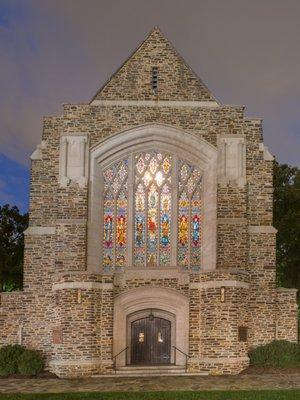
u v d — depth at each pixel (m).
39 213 28.48
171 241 28.42
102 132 28.73
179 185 28.88
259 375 25.20
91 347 25.91
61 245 27.67
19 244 46.19
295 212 41.81
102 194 28.69
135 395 20.84
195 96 29.16
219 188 28.23
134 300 27.70
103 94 29.03
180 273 27.92
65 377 25.34
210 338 26.22
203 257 28.28
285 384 22.97
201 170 28.97
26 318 27.95
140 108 28.95
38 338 27.81
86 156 28.39
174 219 28.52
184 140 28.77
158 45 29.62
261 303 28.09
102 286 26.89
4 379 24.94
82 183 28.12
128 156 28.92
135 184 28.83
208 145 28.70
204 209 28.58
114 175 28.89
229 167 28.48
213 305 26.39
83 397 20.56
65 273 26.11
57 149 28.80
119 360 27.08
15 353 26.30
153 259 28.39
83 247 27.64
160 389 22.25
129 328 27.80
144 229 28.59
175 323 27.83
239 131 28.97
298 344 27.28
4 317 28.09
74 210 27.95
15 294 28.14
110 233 28.58
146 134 28.75
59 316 26.09
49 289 28.03
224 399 19.95
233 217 28.08
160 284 27.89
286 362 26.41
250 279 28.19
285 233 41.97
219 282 26.36
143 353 27.70
